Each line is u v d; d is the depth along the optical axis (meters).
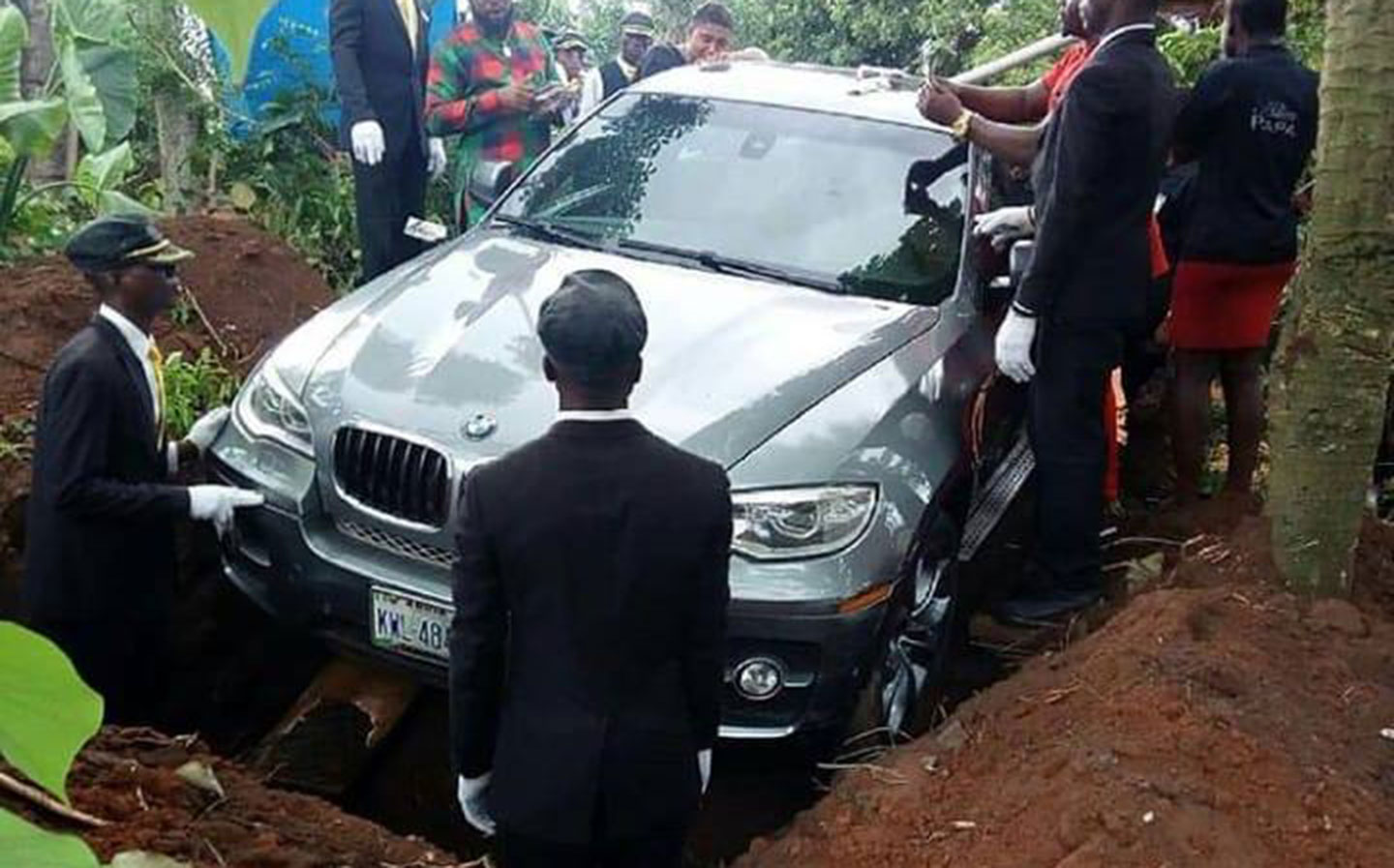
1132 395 6.34
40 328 5.59
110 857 2.83
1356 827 3.14
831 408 4.05
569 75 10.11
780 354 4.25
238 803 3.35
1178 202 5.48
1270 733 3.40
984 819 3.31
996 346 4.60
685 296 4.57
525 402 3.96
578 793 2.69
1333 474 3.95
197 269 6.25
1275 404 4.07
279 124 8.48
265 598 4.19
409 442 3.89
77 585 3.80
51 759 0.76
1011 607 4.79
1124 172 4.27
